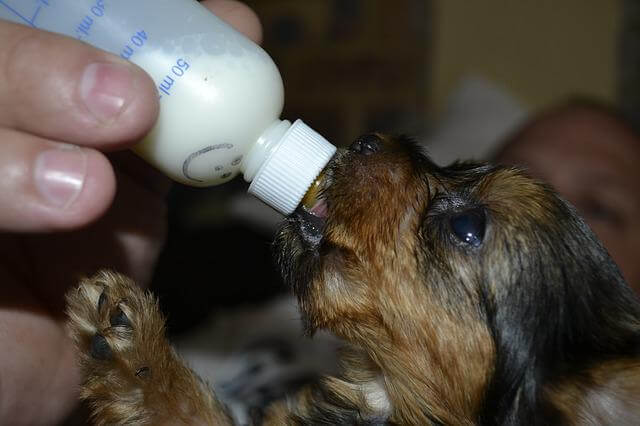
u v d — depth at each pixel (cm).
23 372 30
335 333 31
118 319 28
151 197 34
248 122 24
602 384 28
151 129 23
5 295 30
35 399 31
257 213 66
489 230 29
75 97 21
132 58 24
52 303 32
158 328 29
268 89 25
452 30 87
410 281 30
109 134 22
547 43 87
